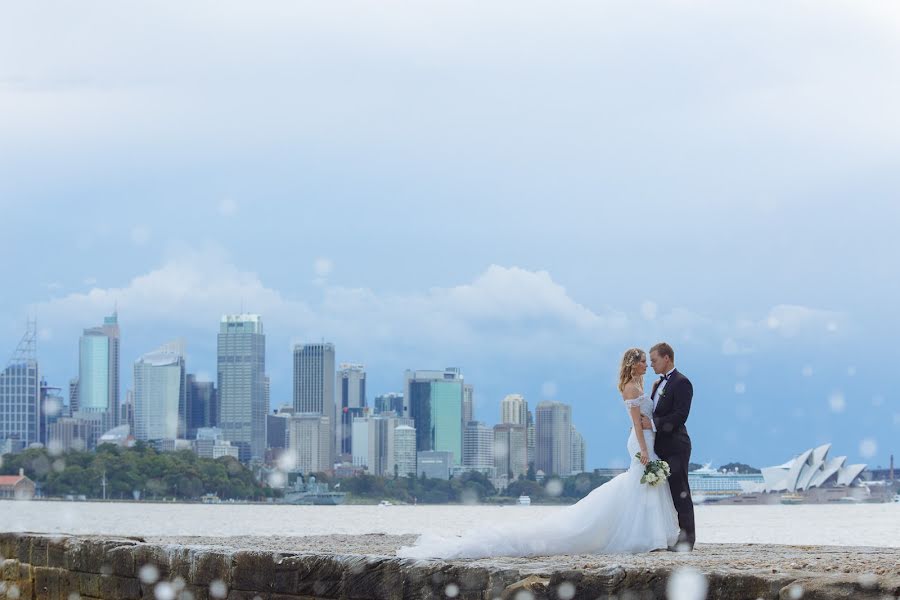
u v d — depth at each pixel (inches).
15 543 677.9
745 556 568.4
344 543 717.9
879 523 5000.0
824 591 357.4
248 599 508.7
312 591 481.7
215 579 525.0
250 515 6865.2
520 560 495.5
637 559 526.0
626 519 617.0
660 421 631.2
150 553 566.6
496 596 416.8
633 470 622.8
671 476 629.6
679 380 633.6
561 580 407.2
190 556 541.3
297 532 3597.4
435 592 437.7
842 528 4015.8
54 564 642.2
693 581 388.8
